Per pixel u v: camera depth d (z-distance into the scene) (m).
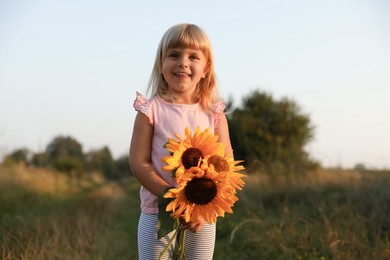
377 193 6.50
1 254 4.12
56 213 6.85
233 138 15.88
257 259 4.72
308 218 5.90
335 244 4.34
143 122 2.76
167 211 2.36
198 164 2.26
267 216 6.34
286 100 16.06
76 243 4.88
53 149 24.19
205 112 2.93
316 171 9.12
